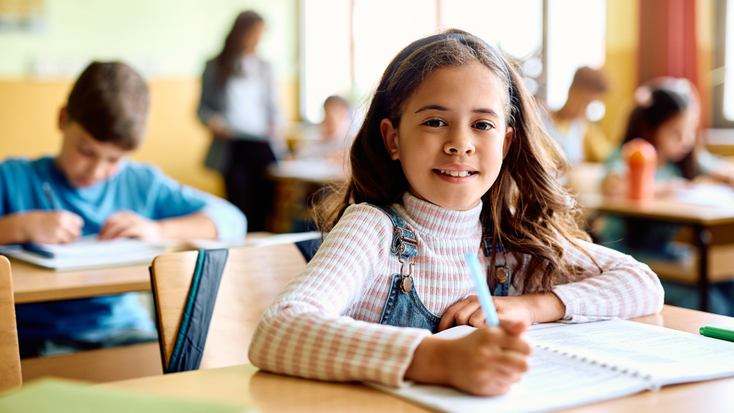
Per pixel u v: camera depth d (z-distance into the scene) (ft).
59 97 17.92
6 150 17.52
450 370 1.90
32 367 4.15
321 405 1.85
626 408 1.79
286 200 15.55
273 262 3.60
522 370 1.83
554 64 17.37
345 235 2.74
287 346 2.12
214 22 19.80
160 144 19.34
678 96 8.92
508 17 17.99
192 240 5.48
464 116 2.77
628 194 8.38
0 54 17.31
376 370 1.96
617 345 2.39
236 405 1.54
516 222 3.30
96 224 5.84
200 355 3.16
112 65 5.53
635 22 16.21
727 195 8.36
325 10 21.16
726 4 14.83
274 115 15.88
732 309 8.16
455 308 2.87
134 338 5.04
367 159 3.22
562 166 3.67
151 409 1.51
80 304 5.13
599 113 16.49
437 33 3.24
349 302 2.68
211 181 19.98
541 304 2.87
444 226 2.97
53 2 17.67
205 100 15.06
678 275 7.75
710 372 2.04
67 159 5.65
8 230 5.05
